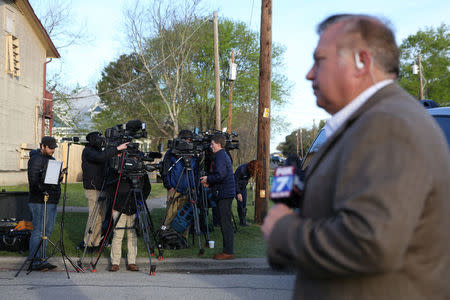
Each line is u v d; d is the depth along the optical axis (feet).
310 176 4.53
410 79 161.38
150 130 129.18
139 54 108.47
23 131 61.77
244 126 122.11
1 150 55.21
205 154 29.48
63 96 94.48
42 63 68.74
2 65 55.62
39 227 20.03
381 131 3.78
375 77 4.44
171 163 26.58
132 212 20.47
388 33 4.46
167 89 116.57
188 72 113.39
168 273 20.53
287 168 4.76
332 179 4.17
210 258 22.47
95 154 22.80
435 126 4.09
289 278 19.57
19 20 60.29
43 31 65.67
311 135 176.65
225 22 128.88
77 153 78.48
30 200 20.04
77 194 52.85
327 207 4.17
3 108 55.83
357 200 3.66
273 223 4.39
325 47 4.65
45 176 18.48
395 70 4.52
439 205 3.73
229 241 22.38
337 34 4.58
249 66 131.54
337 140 4.36
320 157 4.49
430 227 3.74
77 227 31.09
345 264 3.65
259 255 23.44
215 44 70.08
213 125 128.16
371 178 3.65
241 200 34.01
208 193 31.27
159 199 56.08
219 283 18.47
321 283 4.11
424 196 3.58
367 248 3.47
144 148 131.13
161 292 16.89
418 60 129.70
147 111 123.95
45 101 69.46
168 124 127.65
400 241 3.44
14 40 58.70
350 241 3.58
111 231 21.02
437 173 3.72
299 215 4.51
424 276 3.76
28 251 23.63
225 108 130.52
